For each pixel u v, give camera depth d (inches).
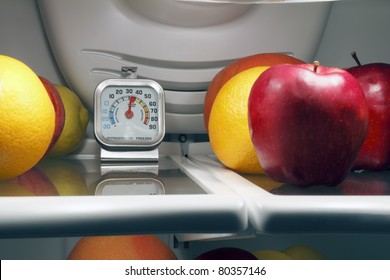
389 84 29.6
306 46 39.5
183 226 21.8
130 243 28.4
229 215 22.0
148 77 38.5
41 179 28.4
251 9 38.5
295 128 24.4
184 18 37.7
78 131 36.1
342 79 24.7
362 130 25.2
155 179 28.7
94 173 30.8
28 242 37.1
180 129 39.9
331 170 25.1
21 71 25.8
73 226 21.2
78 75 38.1
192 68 38.9
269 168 26.2
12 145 25.0
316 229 22.0
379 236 39.5
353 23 42.3
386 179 29.1
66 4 36.9
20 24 39.1
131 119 35.0
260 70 29.6
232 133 28.8
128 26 37.5
